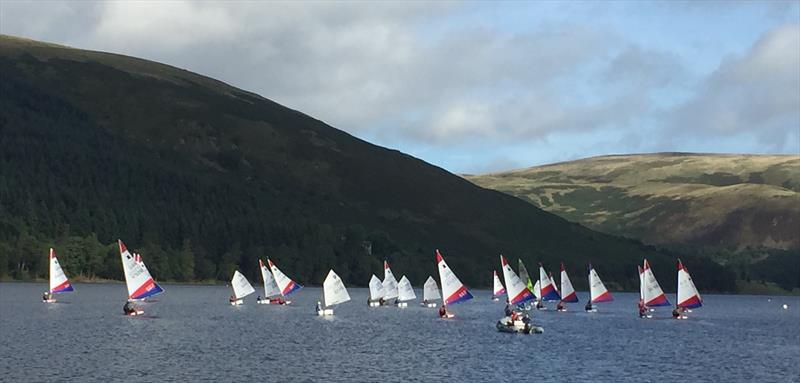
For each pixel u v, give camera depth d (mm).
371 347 104688
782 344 128375
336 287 162875
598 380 82250
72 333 112812
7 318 135625
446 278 144250
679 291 153000
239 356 93062
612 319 173875
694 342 126250
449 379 80188
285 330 126875
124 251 138125
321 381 77188
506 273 137875
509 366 89562
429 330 130875
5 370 78750
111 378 75562
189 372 80250
